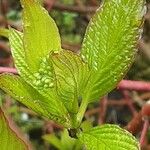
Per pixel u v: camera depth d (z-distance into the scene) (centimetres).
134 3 24
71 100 25
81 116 25
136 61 91
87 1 89
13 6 102
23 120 81
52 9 82
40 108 24
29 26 23
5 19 73
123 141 23
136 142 22
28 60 24
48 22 24
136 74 92
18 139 24
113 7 24
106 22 24
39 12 23
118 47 25
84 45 25
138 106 83
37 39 24
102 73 25
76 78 23
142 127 44
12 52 25
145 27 88
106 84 25
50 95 24
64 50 21
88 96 25
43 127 80
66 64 22
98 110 78
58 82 24
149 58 86
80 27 94
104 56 25
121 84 49
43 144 85
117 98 92
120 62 25
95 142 23
